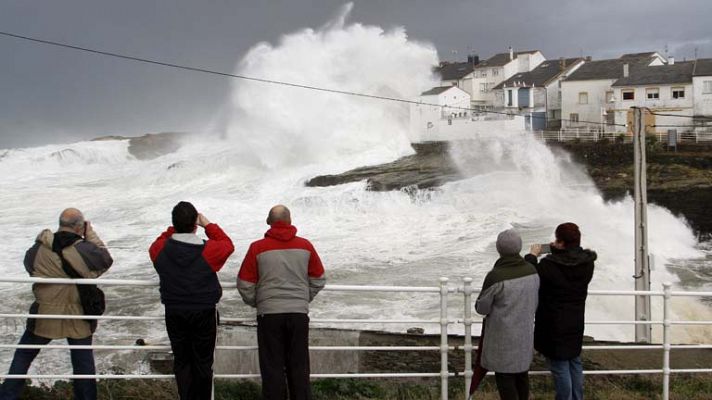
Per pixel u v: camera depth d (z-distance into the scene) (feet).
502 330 18.94
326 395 23.30
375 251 76.43
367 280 63.57
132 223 95.40
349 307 50.83
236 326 29.37
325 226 93.86
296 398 18.35
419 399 23.38
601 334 49.70
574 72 183.01
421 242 80.94
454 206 105.40
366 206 106.42
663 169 115.03
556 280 19.38
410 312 49.49
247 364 27.35
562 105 181.27
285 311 18.37
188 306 18.07
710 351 31.37
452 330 44.04
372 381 26.73
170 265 18.15
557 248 19.85
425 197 106.93
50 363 36.29
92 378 19.99
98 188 131.85
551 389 25.07
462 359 29.58
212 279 18.43
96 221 97.25
